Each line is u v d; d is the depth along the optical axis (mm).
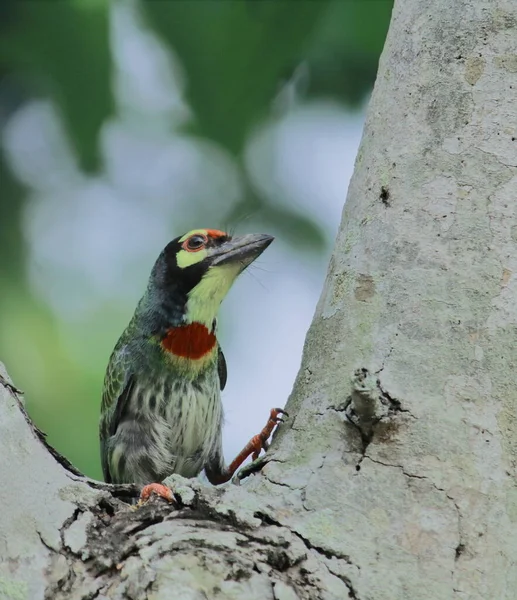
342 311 7613
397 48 8266
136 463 10906
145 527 6676
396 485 6828
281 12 11914
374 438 6980
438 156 7738
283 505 6855
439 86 7938
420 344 7203
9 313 13883
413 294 7371
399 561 6590
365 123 8359
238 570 6359
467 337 7180
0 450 6961
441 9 8164
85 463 13727
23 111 14000
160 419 10883
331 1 11891
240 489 6996
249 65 12117
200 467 11047
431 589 6492
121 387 10984
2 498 6746
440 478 6805
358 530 6715
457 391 7031
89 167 12914
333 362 7469
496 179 7594
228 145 12562
